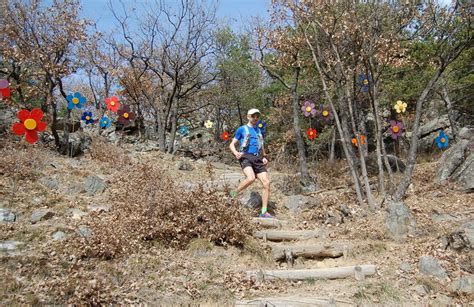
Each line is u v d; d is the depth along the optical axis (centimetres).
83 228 559
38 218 583
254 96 1827
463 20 758
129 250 515
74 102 1042
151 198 617
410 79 1380
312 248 580
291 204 772
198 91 1847
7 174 732
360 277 511
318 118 1568
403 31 898
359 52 783
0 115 1034
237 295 464
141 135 1642
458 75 1497
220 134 2061
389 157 1082
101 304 407
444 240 560
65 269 456
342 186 900
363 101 1343
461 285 466
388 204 716
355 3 772
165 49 1477
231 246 565
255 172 681
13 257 460
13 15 1016
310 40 929
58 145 1039
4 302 383
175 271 492
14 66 1052
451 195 783
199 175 1001
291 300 445
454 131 1423
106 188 768
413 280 496
